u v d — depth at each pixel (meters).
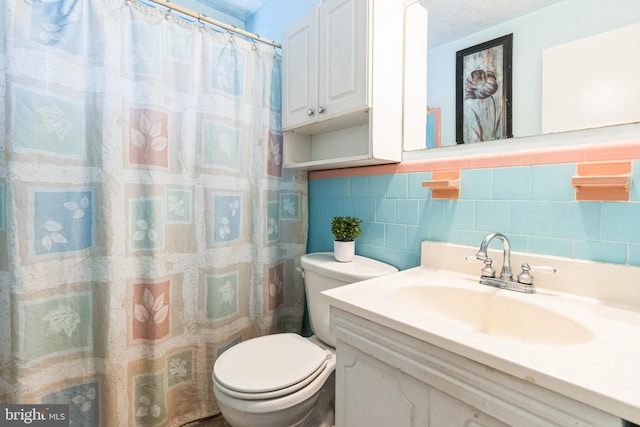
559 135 0.87
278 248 1.64
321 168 1.60
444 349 0.62
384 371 0.75
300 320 1.72
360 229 1.42
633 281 0.75
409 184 1.24
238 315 1.51
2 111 0.98
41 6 1.02
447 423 0.62
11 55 0.97
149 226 1.23
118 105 1.14
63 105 1.07
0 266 1.00
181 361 1.36
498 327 0.86
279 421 0.99
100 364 1.14
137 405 1.25
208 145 1.38
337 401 0.89
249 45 1.49
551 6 0.87
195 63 1.34
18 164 0.99
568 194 0.85
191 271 1.37
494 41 0.98
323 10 1.30
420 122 1.20
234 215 1.47
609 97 0.78
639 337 0.61
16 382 1.00
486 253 0.91
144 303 1.25
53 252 1.07
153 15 1.23
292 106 1.49
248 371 1.06
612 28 0.77
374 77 1.14
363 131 1.41
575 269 0.83
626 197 0.77
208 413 1.43
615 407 0.42
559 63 0.85
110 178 1.12
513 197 0.95
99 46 1.11
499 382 0.54
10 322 0.99
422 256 1.17
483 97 1.01
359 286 0.96
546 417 0.49
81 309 1.12
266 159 1.55
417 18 1.20
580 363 0.51
